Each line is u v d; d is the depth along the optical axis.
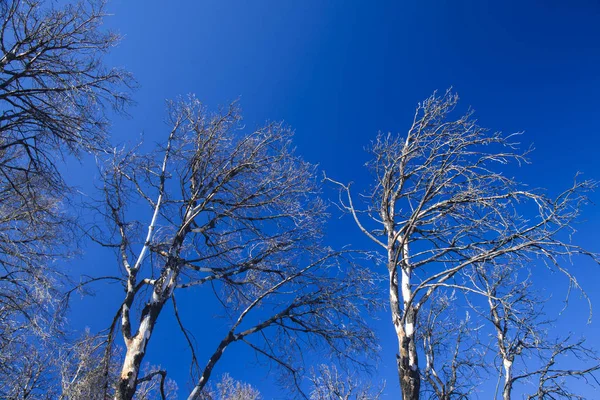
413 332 7.56
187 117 10.00
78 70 7.93
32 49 7.70
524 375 11.17
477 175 7.62
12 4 7.29
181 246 9.12
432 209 8.34
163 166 9.73
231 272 9.30
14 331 9.83
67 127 7.60
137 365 7.25
